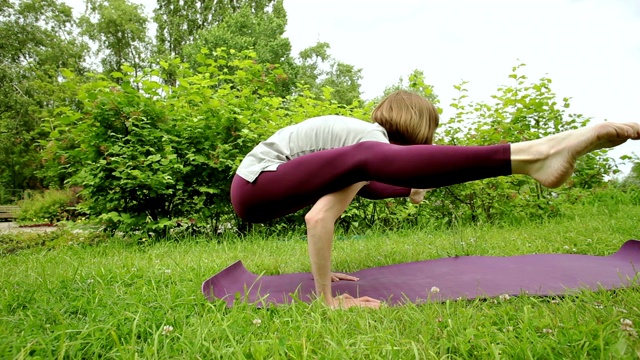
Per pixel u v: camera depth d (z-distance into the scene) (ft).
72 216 25.72
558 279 6.08
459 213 15.53
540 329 3.97
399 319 4.56
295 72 83.66
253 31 86.69
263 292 6.12
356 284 6.54
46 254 10.61
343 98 111.65
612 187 20.21
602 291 5.10
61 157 13.71
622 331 3.54
